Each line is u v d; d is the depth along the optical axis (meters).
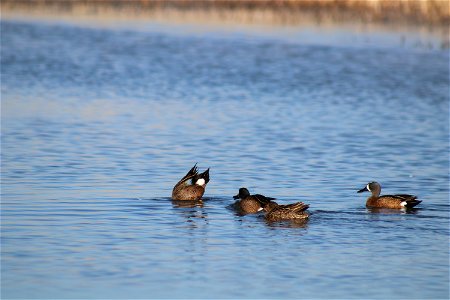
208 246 17.98
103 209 20.88
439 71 53.81
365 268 16.75
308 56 60.69
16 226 19.12
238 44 67.50
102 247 17.72
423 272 16.56
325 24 81.00
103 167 25.98
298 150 29.66
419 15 82.12
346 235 19.02
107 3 99.25
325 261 17.12
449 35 73.38
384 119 37.00
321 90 45.75
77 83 46.09
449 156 29.20
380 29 77.62
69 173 24.98
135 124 34.19
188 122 35.00
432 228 19.67
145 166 26.34
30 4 97.88
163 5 96.38
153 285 15.62
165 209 21.11
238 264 16.84
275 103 40.91
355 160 28.16
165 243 18.12
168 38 71.00
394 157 28.83
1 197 21.83
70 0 102.00
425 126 35.41
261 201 20.92
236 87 46.22
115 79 48.22
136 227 19.34
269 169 26.38
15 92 41.91
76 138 30.83
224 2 95.75
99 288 15.42
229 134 32.47
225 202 22.11
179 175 25.16
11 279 15.78
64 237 18.36
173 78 49.38
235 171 26.02
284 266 16.75
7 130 32.06
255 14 88.69
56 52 60.44
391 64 56.88
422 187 24.34
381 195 22.44
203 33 75.00
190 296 15.12
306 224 19.95
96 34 72.94
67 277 15.94
